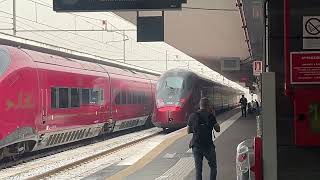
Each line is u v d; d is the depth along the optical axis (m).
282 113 2.51
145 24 13.30
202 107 7.82
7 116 14.78
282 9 2.54
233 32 26.00
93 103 22.48
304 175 2.48
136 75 32.25
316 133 2.47
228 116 37.31
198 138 7.70
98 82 23.31
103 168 13.11
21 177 12.77
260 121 2.68
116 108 26.27
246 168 3.23
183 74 29.88
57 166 14.56
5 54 15.30
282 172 2.50
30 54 16.88
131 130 34.22
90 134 22.72
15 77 15.30
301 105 2.48
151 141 20.05
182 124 28.84
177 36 27.80
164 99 29.08
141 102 32.41
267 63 2.57
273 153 2.50
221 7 19.64
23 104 15.65
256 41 16.62
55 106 18.14
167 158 13.48
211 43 30.59
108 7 10.11
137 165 12.55
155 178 10.43
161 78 30.03
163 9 10.09
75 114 20.16
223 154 13.62
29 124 16.00
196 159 7.71
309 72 2.48
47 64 17.88
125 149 19.11
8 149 15.47
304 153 2.48
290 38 2.51
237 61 36.91
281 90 2.53
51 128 17.78
